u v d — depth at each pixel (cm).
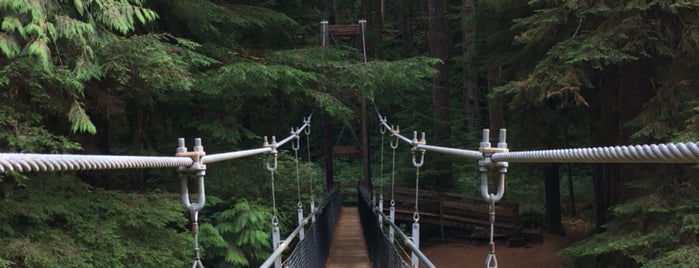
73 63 384
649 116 561
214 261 593
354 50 906
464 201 1098
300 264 450
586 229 1130
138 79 445
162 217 429
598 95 722
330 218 881
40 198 361
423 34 2277
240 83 554
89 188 438
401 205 1128
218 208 639
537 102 609
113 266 362
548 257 915
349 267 670
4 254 316
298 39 883
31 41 339
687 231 463
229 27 651
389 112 1537
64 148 369
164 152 612
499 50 848
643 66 605
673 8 507
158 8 554
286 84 599
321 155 1914
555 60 584
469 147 1341
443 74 1207
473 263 938
